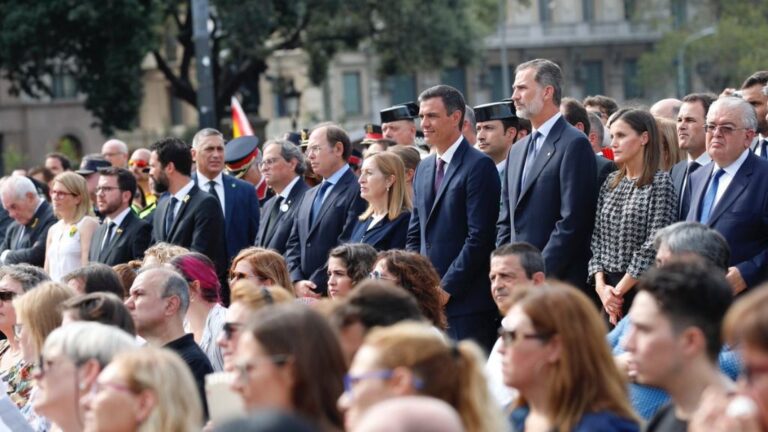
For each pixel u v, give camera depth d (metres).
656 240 14.85
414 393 9.82
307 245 23.25
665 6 140.25
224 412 13.77
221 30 74.38
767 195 17.81
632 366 11.53
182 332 16.95
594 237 19.05
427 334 10.16
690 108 19.39
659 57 128.38
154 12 69.19
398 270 16.72
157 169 25.20
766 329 8.02
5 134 105.56
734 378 12.83
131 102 69.56
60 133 107.81
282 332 10.76
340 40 79.62
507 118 22.77
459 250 20.52
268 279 18.81
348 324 12.12
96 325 13.33
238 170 29.25
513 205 19.78
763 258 17.59
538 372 11.20
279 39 86.12
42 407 13.07
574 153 19.23
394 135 27.27
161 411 11.21
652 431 11.02
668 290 10.61
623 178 18.91
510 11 141.38
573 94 143.88
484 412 10.12
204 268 18.88
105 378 11.31
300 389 10.72
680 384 10.66
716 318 10.62
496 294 16.17
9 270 19.89
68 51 69.25
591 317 11.27
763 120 21.14
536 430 11.28
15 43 67.50
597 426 10.98
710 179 18.31
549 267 19.00
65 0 66.44
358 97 129.12
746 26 121.81
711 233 14.52
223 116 76.62
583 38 143.62
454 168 20.62
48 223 29.88
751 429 8.26
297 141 30.30
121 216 26.44
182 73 77.19
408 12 78.19
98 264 18.83
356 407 9.83
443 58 80.38
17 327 19.34
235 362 10.98
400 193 21.88
